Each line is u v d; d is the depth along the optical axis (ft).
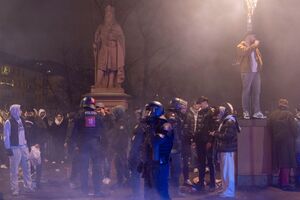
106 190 37.63
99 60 65.77
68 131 38.75
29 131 39.63
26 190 37.99
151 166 23.72
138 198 31.83
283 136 38.09
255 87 41.37
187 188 37.52
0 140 58.44
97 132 34.73
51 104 106.32
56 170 53.06
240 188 38.86
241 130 40.29
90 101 34.91
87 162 34.96
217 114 37.40
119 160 37.99
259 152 40.14
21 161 37.55
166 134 23.71
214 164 40.57
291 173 43.60
